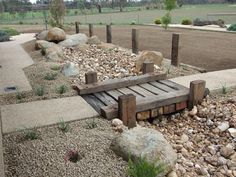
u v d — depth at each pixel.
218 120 5.12
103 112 4.77
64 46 11.36
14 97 5.84
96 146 3.80
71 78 7.06
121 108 4.60
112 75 7.54
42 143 3.91
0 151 2.92
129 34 17.52
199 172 3.74
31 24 26.70
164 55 10.42
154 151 3.37
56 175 3.22
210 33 17.84
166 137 4.83
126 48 11.95
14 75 7.50
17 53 11.06
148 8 50.53
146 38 15.58
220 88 6.03
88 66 8.51
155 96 5.40
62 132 4.26
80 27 22.25
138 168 3.03
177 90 5.89
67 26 20.73
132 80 6.28
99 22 26.98
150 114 5.27
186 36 16.28
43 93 5.96
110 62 8.80
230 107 5.34
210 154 4.32
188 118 5.41
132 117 4.71
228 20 25.94
